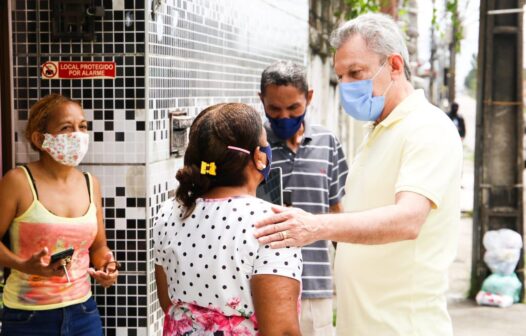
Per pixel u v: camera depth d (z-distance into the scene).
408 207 3.05
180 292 2.82
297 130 4.48
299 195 4.52
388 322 3.29
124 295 3.99
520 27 8.21
